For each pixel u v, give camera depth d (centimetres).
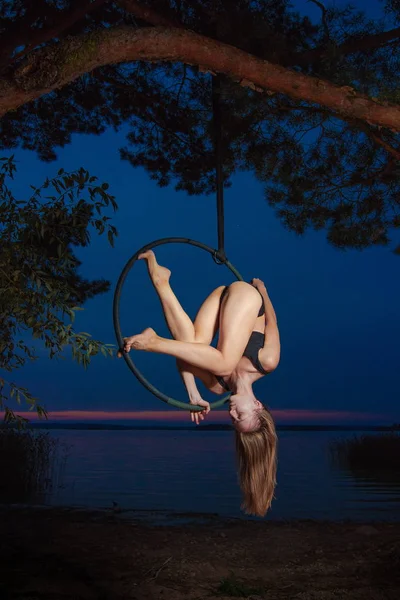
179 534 820
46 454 1612
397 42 718
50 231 557
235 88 626
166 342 343
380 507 1126
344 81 523
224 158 812
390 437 1991
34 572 618
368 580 624
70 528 845
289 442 4434
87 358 545
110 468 1842
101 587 580
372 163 795
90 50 413
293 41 737
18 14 812
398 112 485
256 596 570
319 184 834
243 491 364
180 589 587
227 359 349
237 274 410
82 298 1115
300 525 897
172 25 652
